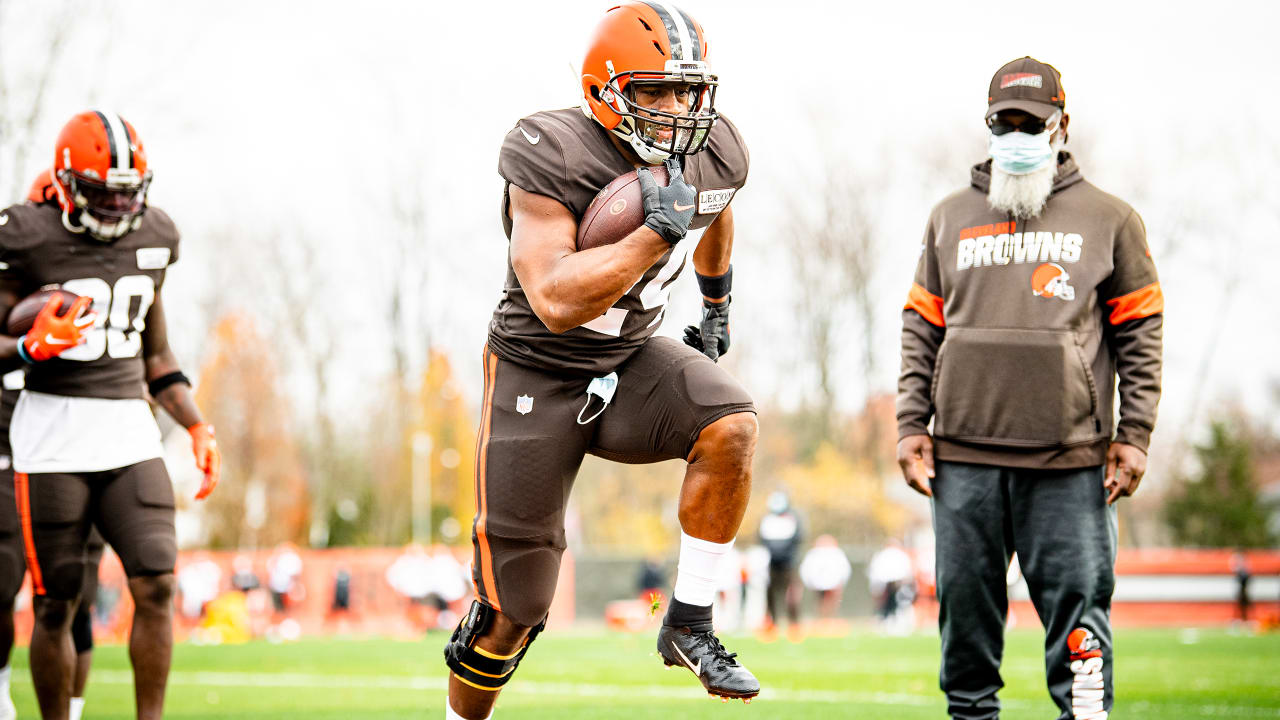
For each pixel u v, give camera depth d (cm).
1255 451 17700
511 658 1449
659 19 1275
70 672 1880
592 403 1379
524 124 1327
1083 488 1652
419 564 8738
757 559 7988
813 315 14788
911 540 16962
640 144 1284
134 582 1825
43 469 1838
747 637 6128
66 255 1852
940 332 1775
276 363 15388
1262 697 2666
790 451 14875
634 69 1260
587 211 1298
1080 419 1647
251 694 3048
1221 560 8406
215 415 14650
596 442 1416
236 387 14738
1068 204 1689
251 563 8819
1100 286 1688
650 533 15575
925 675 3397
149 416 1922
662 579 9100
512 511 1380
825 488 14100
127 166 1819
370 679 3550
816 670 3616
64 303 1808
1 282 1841
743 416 1341
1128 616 8362
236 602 7406
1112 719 2217
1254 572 8350
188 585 8619
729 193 1383
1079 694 1638
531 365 1380
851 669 3662
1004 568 1695
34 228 1839
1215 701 2578
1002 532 1681
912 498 17150
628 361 1391
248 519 14625
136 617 1828
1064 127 1711
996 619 1689
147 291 1917
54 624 1861
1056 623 1662
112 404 1875
